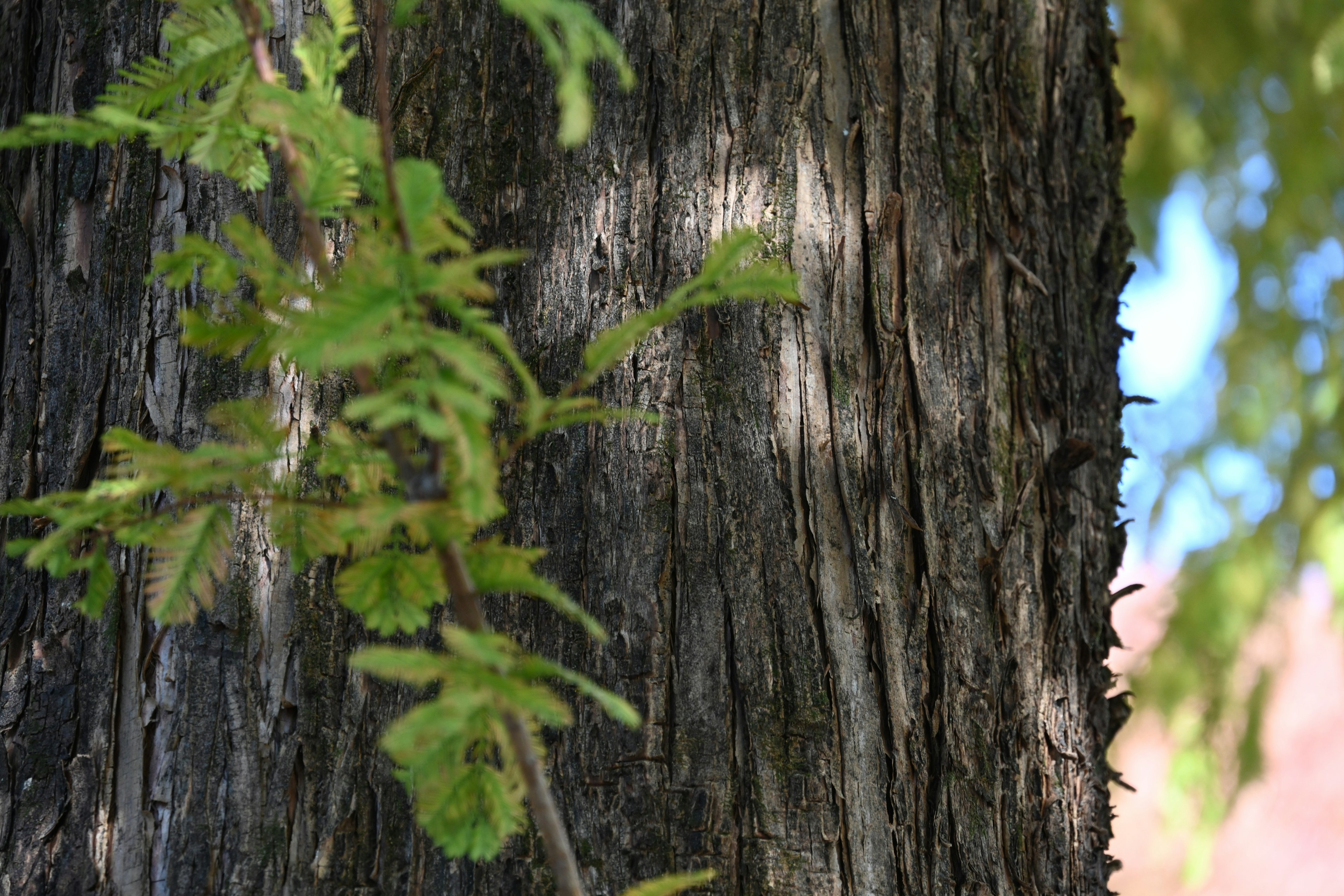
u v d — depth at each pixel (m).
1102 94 1.94
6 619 1.39
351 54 0.98
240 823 1.27
